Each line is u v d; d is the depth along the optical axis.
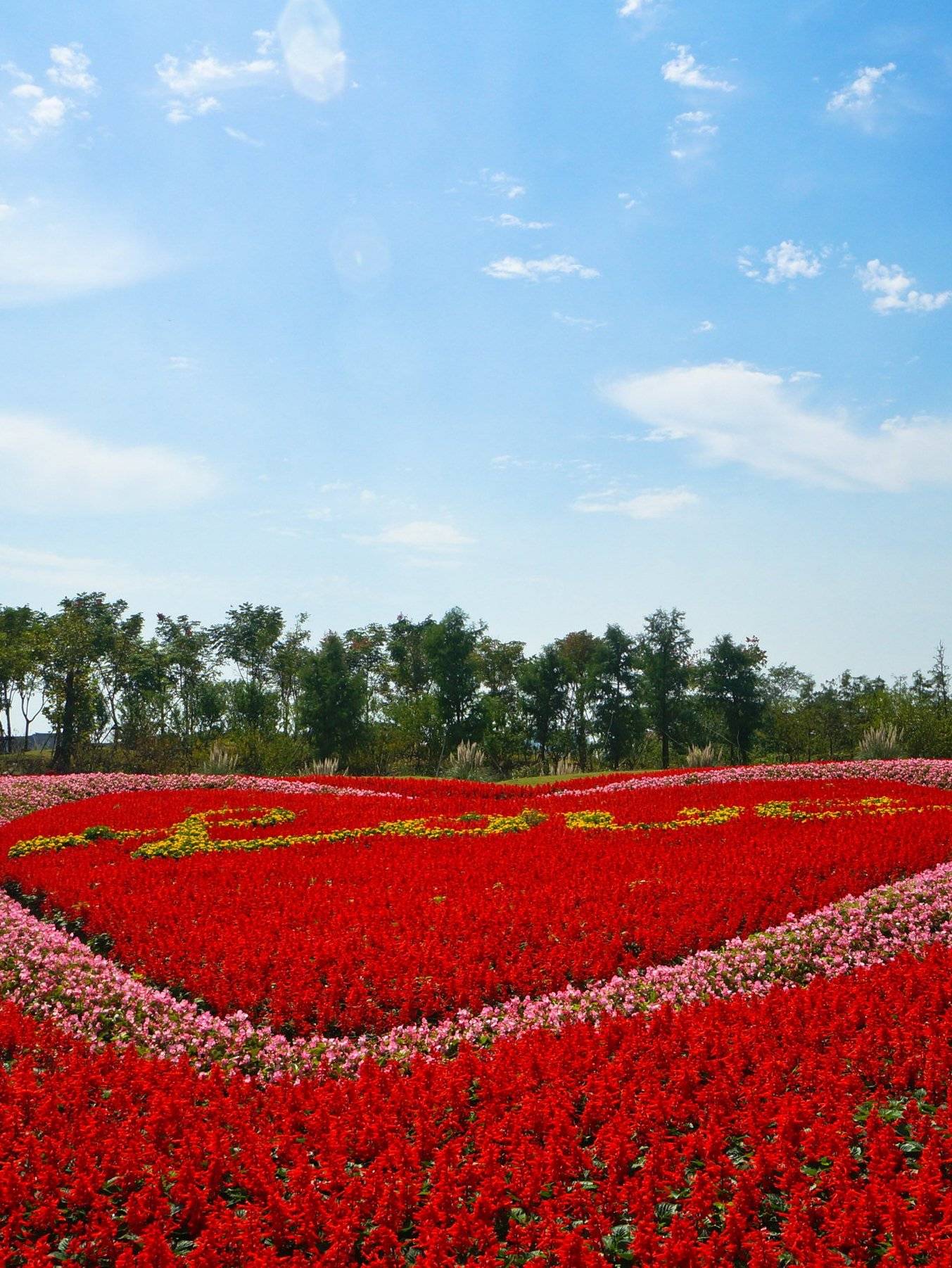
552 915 7.86
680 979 6.27
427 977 6.44
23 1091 4.45
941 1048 4.67
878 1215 3.40
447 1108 4.39
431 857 10.42
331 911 8.12
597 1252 3.35
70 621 34.69
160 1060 5.10
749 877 8.86
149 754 30.94
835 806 13.54
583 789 21.27
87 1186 3.74
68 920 8.98
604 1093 4.30
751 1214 3.54
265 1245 3.46
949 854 9.98
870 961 6.62
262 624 51.38
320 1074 5.10
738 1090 4.35
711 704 36.84
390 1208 3.59
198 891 9.09
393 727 37.25
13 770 33.41
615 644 38.53
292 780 23.16
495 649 49.94
